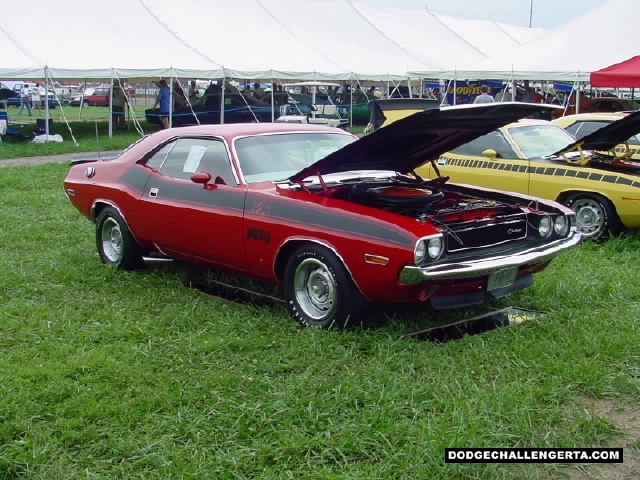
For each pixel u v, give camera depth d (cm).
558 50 1920
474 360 445
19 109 3472
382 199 507
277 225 516
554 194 815
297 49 2652
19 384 408
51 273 646
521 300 572
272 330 504
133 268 666
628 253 730
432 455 331
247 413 376
